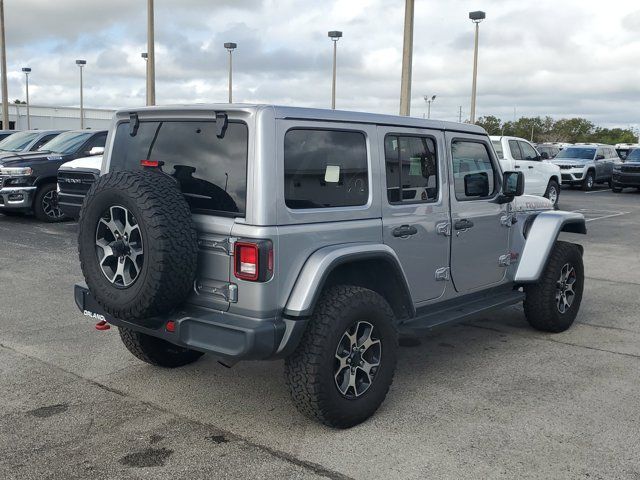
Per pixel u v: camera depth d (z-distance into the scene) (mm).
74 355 5496
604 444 3949
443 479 3527
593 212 17984
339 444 3928
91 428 4125
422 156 4766
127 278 3848
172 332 3936
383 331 4203
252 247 3670
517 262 5910
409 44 14672
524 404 4555
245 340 3633
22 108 53188
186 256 3697
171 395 4668
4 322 6445
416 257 4723
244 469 3623
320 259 3859
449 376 5117
